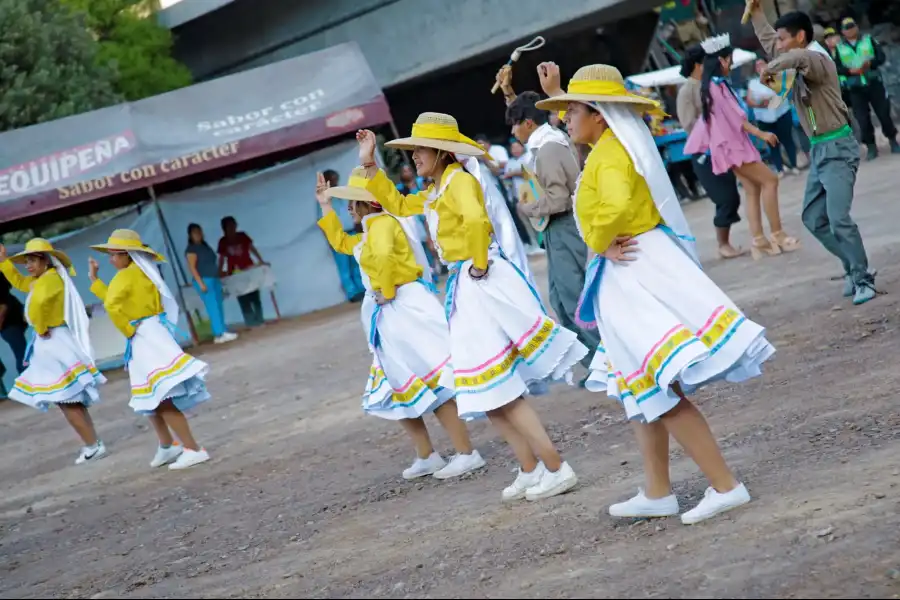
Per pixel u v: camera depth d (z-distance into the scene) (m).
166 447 10.70
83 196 20.47
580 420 8.44
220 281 21.47
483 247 6.54
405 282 7.72
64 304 11.78
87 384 11.68
